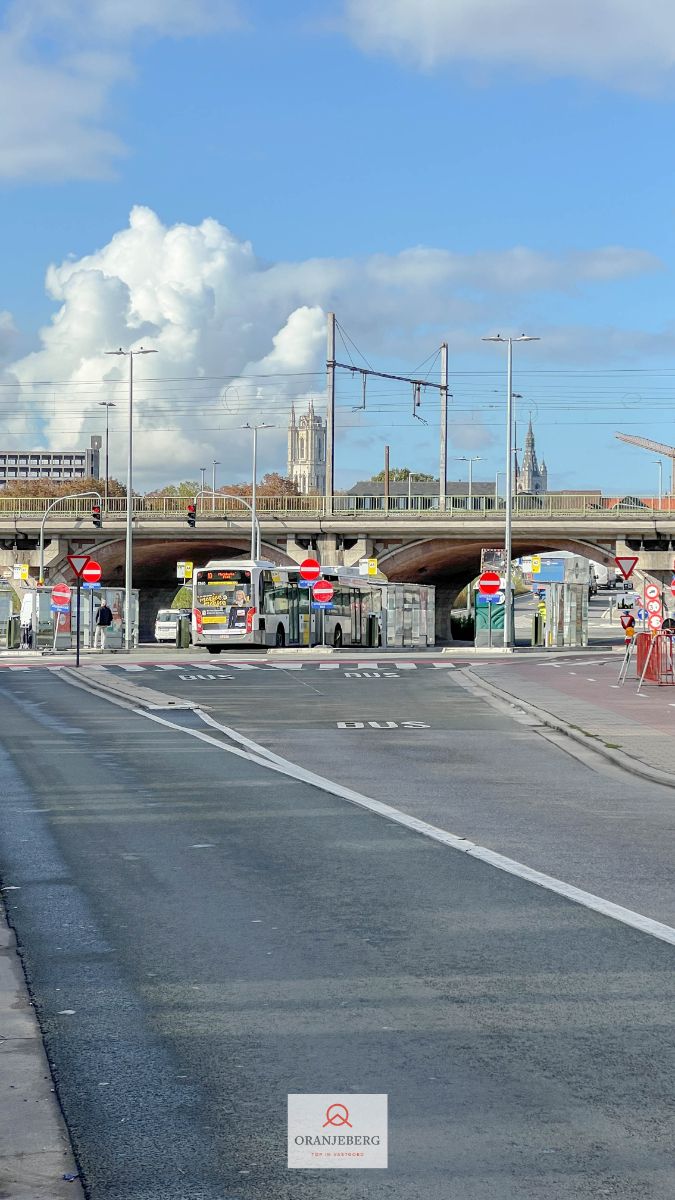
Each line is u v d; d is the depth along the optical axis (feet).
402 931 28.14
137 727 77.61
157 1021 21.72
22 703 95.96
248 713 86.79
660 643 110.11
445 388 272.51
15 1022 21.50
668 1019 21.75
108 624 202.18
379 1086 18.56
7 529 288.92
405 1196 15.05
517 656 170.40
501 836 40.73
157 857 37.04
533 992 23.38
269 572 188.14
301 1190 15.24
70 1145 16.43
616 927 28.53
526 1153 16.19
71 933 28.04
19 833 41.16
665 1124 17.10
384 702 95.55
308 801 48.19
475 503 307.58
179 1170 15.81
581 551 275.80
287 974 24.66
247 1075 19.04
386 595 224.74
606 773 57.67
